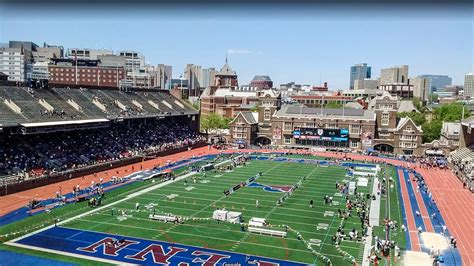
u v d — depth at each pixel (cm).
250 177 11000
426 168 13438
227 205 8238
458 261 5828
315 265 5519
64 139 11912
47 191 8906
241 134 17950
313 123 17450
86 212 7512
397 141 16488
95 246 5956
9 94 11056
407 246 6319
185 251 5878
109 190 9188
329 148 16975
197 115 18462
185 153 15088
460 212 8350
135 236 6394
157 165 12400
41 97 11856
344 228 7025
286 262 5597
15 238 6159
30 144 10831
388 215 7912
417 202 9000
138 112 14500
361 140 16862
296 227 7000
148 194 8944
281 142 17862
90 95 13862
